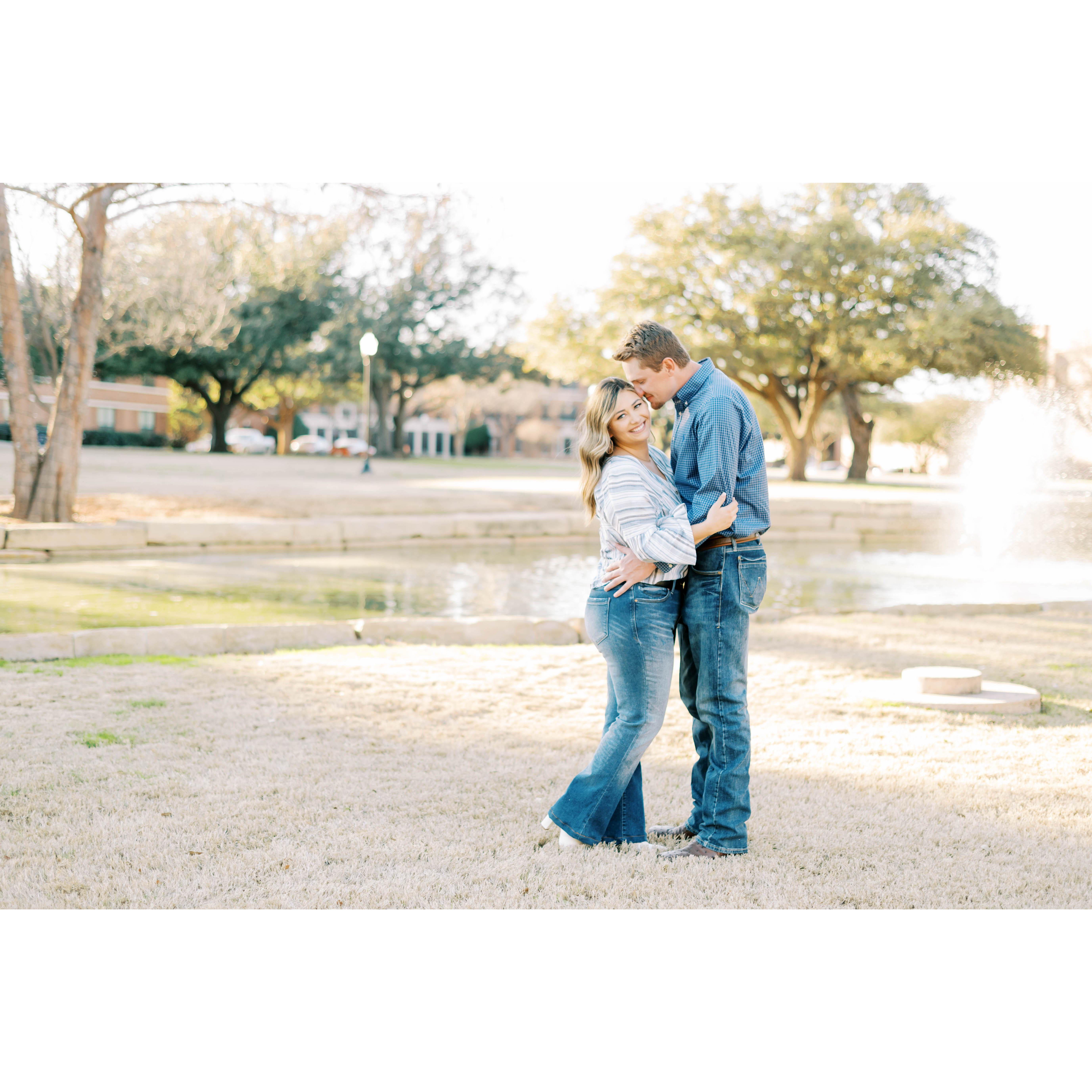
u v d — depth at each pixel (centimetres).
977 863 271
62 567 979
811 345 2602
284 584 888
